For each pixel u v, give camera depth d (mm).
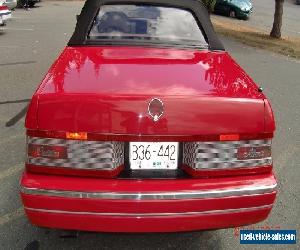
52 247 2754
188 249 2797
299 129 5309
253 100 2262
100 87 2260
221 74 2658
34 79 7215
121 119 2127
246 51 11883
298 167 4168
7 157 4043
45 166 2189
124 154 2211
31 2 23531
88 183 2166
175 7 3492
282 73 9000
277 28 14930
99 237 2877
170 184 2189
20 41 11500
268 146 2312
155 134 2152
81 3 28562
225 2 22359
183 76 2529
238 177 2289
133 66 2648
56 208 2162
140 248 2779
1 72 7711
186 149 2236
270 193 2289
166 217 2189
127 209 2152
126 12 3373
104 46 3123
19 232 2906
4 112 5375
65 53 2973
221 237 2955
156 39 3215
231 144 2246
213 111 2191
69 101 2131
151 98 2139
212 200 2199
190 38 3297
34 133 2166
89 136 2141
